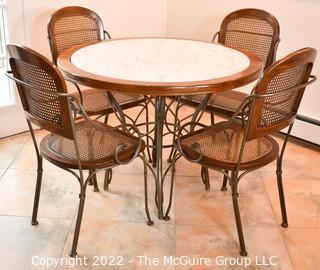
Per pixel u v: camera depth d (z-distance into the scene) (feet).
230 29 9.00
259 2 10.05
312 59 5.69
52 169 8.54
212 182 8.25
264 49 8.61
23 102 6.16
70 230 6.81
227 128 6.89
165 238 6.67
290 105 6.12
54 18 8.44
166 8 12.44
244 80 5.92
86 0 10.39
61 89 5.28
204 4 11.34
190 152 6.21
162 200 7.20
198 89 5.53
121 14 11.34
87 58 6.68
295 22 9.46
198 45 7.76
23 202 7.48
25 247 6.41
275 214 7.34
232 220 7.14
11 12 9.05
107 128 6.44
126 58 6.74
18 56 5.45
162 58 6.80
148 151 8.66
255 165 5.98
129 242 6.57
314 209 7.50
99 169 5.96
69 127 5.55
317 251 6.49
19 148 9.37
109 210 7.32
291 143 9.98
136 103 8.09
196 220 7.12
